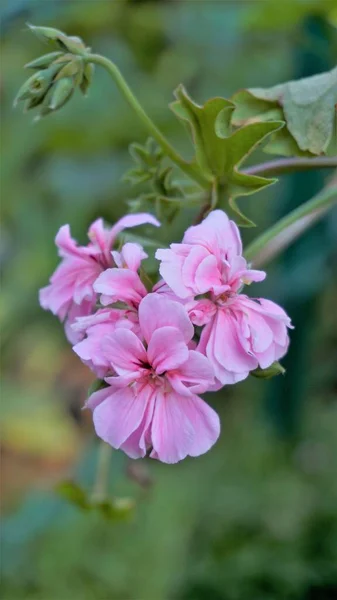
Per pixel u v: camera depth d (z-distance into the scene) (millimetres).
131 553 865
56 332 1398
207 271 412
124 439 410
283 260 729
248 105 473
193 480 899
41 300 461
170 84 909
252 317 413
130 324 414
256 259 476
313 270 726
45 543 895
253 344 410
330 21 634
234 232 426
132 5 856
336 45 641
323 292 807
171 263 410
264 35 835
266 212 856
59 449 1377
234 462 896
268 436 894
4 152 953
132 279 419
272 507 841
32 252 1118
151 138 499
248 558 806
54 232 1044
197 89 911
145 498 879
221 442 938
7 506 1260
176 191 496
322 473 861
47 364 1483
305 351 786
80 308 451
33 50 930
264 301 421
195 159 476
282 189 713
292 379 812
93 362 410
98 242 449
